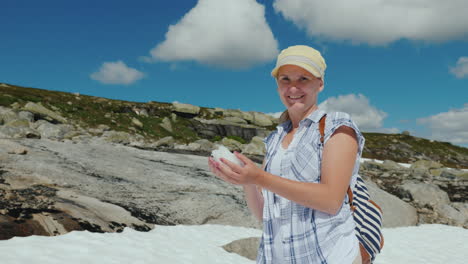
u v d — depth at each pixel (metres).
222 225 7.26
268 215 1.59
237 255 5.54
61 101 31.81
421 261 6.64
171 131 32.78
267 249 1.57
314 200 1.30
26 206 5.32
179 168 9.76
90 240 4.69
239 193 8.55
